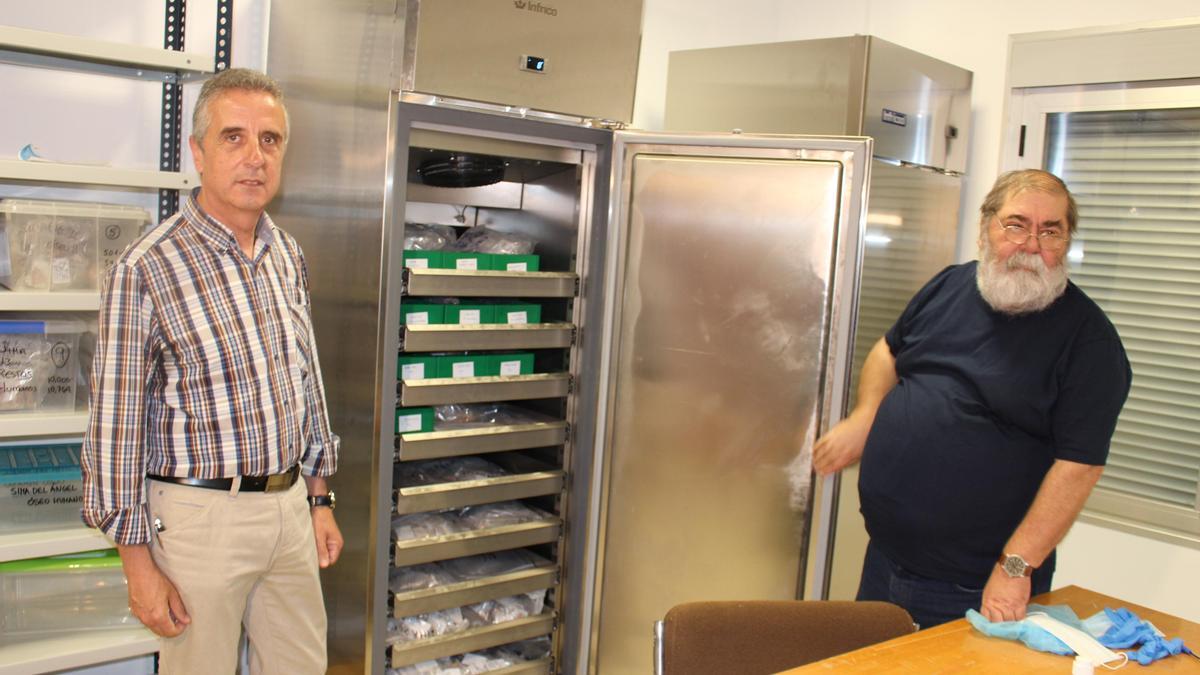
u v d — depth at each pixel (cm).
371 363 212
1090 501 278
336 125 222
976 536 189
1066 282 182
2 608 198
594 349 246
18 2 210
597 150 240
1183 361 263
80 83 221
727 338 237
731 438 239
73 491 205
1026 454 185
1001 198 184
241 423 173
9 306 183
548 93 222
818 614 156
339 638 233
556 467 255
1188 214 260
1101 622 164
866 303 245
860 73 245
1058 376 179
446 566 247
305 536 190
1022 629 156
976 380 187
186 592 171
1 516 198
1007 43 287
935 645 155
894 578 202
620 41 231
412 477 235
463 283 223
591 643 254
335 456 202
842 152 227
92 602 206
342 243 221
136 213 201
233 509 174
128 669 236
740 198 234
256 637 195
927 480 192
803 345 232
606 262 243
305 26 233
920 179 264
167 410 168
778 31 345
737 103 274
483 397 232
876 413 210
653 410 245
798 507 236
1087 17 271
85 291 193
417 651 229
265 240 183
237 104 170
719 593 245
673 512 246
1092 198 278
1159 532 264
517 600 254
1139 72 261
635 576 251
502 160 243
